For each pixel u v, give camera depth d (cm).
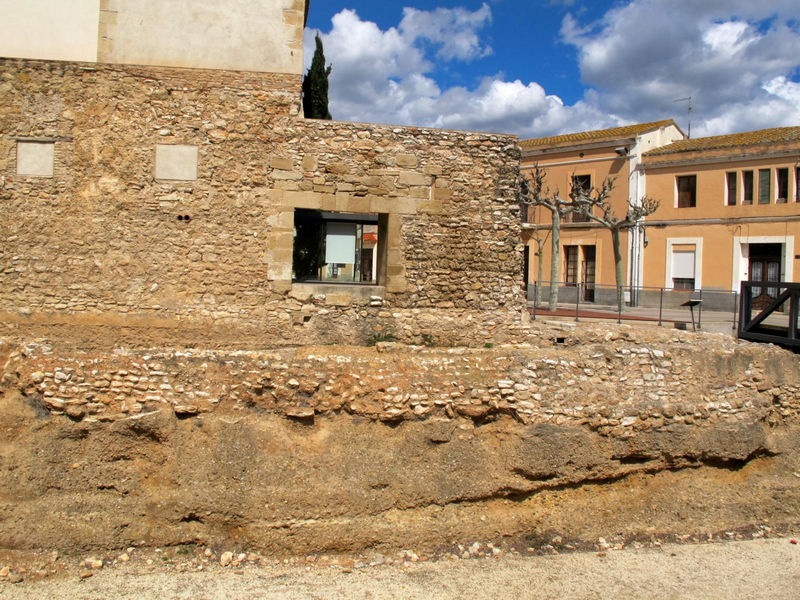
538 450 685
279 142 1052
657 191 2753
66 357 663
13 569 566
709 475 754
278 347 1041
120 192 1016
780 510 730
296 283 1086
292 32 1100
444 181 1104
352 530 626
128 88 1018
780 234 2455
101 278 1012
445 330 1098
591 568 613
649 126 2905
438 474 670
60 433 639
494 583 578
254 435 651
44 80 1002
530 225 2773
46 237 1004
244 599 538
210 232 1038
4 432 637
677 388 757
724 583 589
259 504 620
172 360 669
